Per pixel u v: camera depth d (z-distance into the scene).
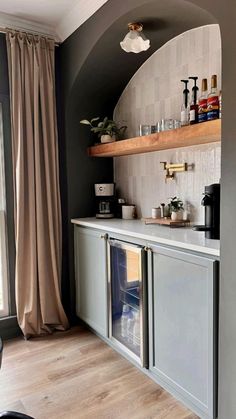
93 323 2.71
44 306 2.75
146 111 2.69
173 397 1.95
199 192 2.24
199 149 2.22
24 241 2.69
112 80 2.79
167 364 1.95
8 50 2.54
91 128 2.99
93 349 2.54
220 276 1.52
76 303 2.98
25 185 2.66
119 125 3.05
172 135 2.03
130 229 2.23
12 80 2.54
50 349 2.55
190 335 1.75
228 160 1.45
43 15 2.49
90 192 3.06
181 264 1.77
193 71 2.21
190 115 1.97
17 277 2.67
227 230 1.47
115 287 2.46
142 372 2.21
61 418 1.79
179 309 1.81
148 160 2.71
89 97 2.88
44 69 2.70
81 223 2.75
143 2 1.85
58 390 2.03
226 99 1.44
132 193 2.93
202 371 1.68
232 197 1.44
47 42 2.69
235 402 1.50
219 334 1.55
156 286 1.98
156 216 2.49
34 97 2.62
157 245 1.93
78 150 2.95
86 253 2.75
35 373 2.22
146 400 1.93
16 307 2.74
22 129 2.59
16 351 2.52
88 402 1.92
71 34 2.64
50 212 2.74
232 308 1.48
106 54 2.46
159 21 2.07
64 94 2.84
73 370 2.25
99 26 2.27
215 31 2.04
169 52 2.41
